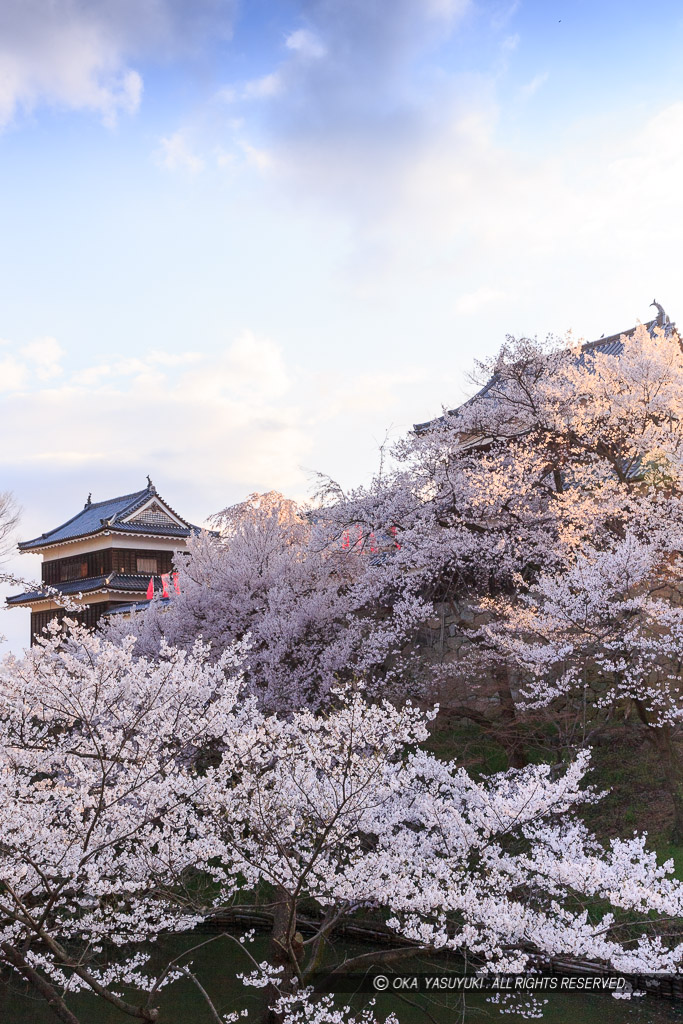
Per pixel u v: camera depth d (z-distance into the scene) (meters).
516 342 17.70
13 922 8.88
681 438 15.58
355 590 17.80
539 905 9.70
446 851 9.98
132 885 8.80
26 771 9.16
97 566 39.78
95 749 8.84
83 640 9.82
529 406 17.73
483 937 9.88
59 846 8.07
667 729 13.52
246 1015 9.45
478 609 16.77
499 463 17.58
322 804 8.41
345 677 17.02
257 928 13.28
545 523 16.97
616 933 10.47
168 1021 10.02
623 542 13.49
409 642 18.17
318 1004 8.45
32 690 8.69
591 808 14.32
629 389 17.11
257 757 9.20
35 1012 10.59
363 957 9.02
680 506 14.83
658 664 14.34
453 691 16.78
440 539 16.80
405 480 17.34
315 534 18.56
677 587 16.06
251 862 8.91
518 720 15.11
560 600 13.68
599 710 15.96
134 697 9.12
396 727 8.42
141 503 39.88
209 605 19.39
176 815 9.49
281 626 17.39
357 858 9.70
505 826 9.62
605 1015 9.70
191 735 9.66
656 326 24.53
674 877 11.45
